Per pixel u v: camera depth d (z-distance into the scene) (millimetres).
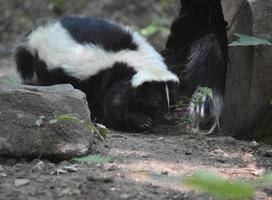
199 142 10844
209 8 13688
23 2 27891
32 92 9188
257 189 7918
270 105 11172
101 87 12539
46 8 27391
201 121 12531
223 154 9945
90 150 9281
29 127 8844
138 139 10734
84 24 13125
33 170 8328
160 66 12406
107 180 7777
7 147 8641
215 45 13008
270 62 10938
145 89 11922
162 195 7445
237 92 11562
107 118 12461
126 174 8188
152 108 12031
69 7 27062
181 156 9547
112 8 26859
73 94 9578
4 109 8898
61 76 12922
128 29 13539
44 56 13242
